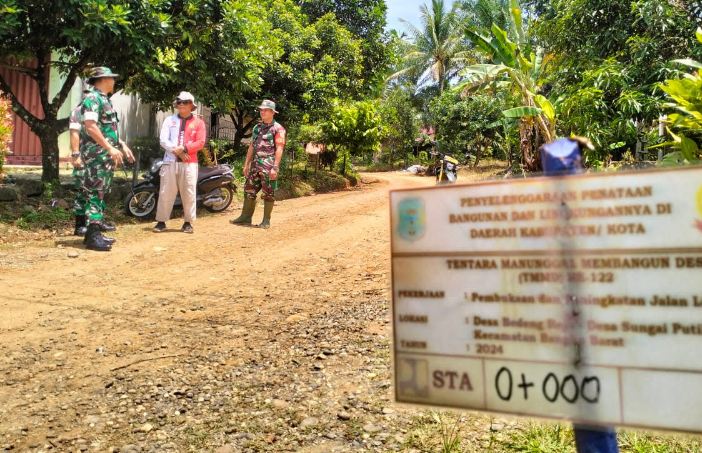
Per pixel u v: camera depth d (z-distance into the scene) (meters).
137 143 12.29
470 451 2.03
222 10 8.39
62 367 2.85
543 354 0.97
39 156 10.53
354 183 17.56
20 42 7.35
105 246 5.53
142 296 4.08
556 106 8.54
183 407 2.44
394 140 32.47
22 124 10.41
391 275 1.09
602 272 0.94
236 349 3.09
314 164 16.94
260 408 2.43
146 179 7.44
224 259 5.37
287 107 13.59
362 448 2.09
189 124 6.51
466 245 1.03
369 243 6.27
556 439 2.08
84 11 6.77
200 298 4.07
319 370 2.80
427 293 1.06
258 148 7.14
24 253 5.27
